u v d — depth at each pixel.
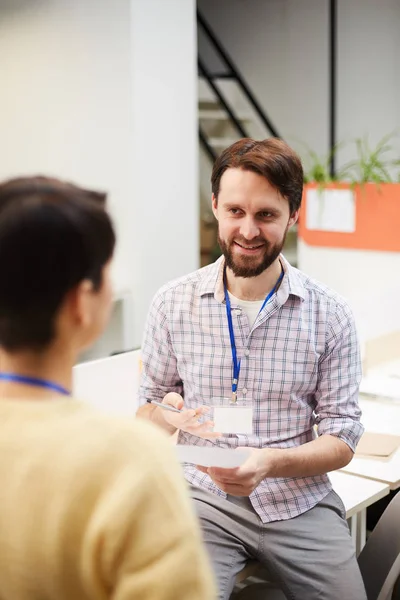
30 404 0.86
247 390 1.91
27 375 0.87
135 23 4.67
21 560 0.81
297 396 1.93
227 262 1.89
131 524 0.80
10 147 5.42
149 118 4.85
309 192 3.93
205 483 1.92
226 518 1.85
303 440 1.95
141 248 4.88
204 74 7.03
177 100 5.01
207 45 8.06
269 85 7.80
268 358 1.90
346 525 1.95
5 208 0.86
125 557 0.80
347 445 1.88
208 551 1.81
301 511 1.88
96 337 0.93
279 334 1.90
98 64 4.85
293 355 1.90
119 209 4.90
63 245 0.85
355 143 7.30
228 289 1.96
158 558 0.80
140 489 0.81
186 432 1.95
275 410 1.92
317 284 1.97
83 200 0.89
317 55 7.40
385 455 2.38
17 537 0.81
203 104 7.04
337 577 1.82
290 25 7.55
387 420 2.73
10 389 0.87
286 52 7.62
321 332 1.92
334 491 1.99
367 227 3.77
